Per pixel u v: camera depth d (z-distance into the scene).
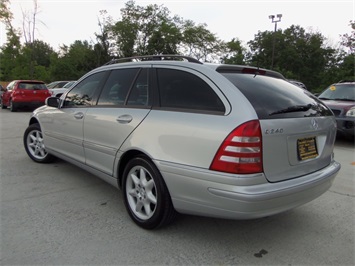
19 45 30.89
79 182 4.35
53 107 4.61
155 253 2.65
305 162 2.76
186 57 3.16
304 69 47.00
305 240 2.95
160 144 2.79
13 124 10.02
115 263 2.49
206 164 2.47
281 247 2.82
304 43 47.88
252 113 2.39
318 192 2.87
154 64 3.24
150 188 2.98
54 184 4.25
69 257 2.54
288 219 3.40
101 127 3.50
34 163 5.23
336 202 3.91
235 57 45.62
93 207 3.54
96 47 37.12
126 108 3.29
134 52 41.31
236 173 2.34
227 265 2.52
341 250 2.79
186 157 2.59
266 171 2.43
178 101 2.86
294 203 2.62
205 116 2.57
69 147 4.21
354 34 31.20
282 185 2.50
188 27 44.31
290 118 2.61
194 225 3.18
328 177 2.94
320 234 3.08
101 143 3.52
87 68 39.00
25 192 3.93
